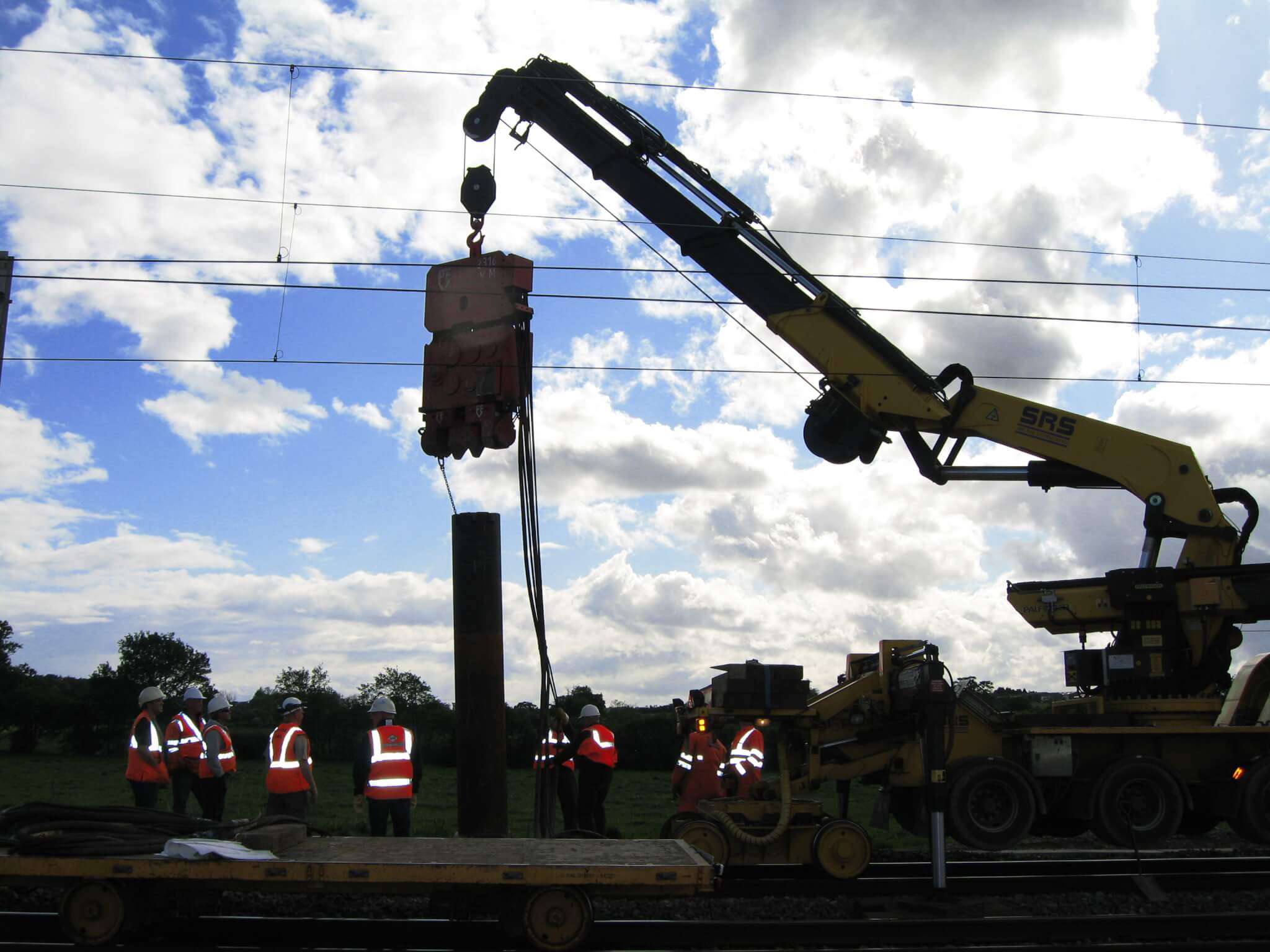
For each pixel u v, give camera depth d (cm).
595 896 711
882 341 1293
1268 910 886
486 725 841
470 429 873
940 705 942
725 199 1301
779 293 1309
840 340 1295
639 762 3266
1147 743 1188
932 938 771
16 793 2162
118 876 670
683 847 786
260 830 753
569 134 1310
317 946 738
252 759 3706
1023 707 1371
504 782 847
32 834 707
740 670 1099
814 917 850
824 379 1315
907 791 1192
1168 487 1271
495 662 849
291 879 669
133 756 1135
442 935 751
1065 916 843
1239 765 1156
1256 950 732
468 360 866
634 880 675
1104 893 952
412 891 702
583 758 1234
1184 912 877
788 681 1104
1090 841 1434
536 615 863
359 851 753
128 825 734
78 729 4444
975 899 917
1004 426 1301
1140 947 735
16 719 4412
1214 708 1212
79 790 2297
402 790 1055
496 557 863
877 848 1364
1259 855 1238
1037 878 979
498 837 837
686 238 1318
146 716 1148
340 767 3400
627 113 1299
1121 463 1280
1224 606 1215
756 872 1068
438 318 888
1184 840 1498
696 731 1159
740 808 1053
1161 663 1241
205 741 1145
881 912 869
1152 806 1143
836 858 1003
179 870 667
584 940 682
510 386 854
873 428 1292
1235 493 1308
